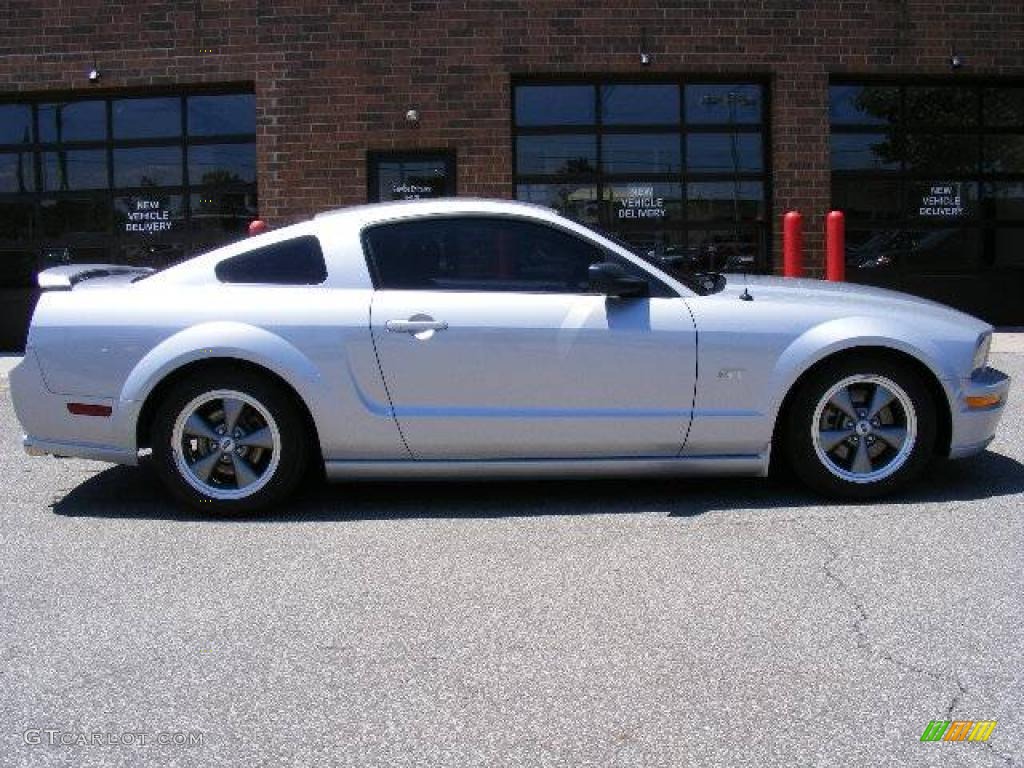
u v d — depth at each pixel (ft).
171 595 15.20
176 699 11.96
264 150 39.50
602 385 18.53
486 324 18.45
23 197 41.45
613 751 10.68
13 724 11.44
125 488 21.45
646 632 13.56
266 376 18.78
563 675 12.39
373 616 14.28
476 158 39.37
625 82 40.37
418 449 18.75
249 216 40.81
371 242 19.10
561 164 40.42
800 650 12.94
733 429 18.66
